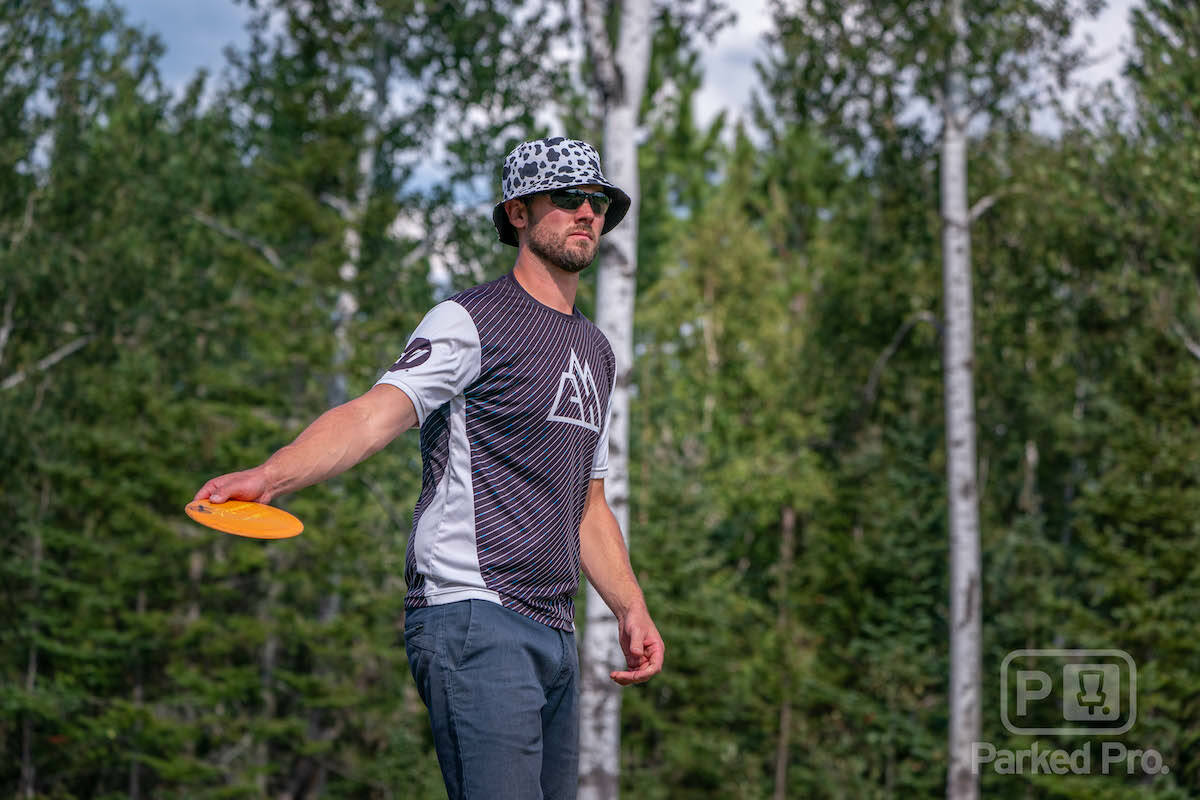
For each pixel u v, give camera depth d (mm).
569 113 13883
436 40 17781
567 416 1994
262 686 19000
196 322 21344
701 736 21516
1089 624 17719
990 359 20156
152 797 21969
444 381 1864
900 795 20281
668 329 26719
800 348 25078
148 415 20297
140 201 21000
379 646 18922
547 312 2004
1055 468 23250
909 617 21094
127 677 21516
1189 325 17312
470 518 1916
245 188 20562
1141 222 16906
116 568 20281
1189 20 16281
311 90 17422
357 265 17875
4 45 20047
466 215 17656
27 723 20594
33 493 20688
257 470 1609
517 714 1859
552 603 1994
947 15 13641
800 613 22297
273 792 21500
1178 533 17500
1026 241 17281
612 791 8945
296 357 17328
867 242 21297
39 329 21000
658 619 21766
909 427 21891
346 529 18141
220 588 19469
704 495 22875
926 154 15953
